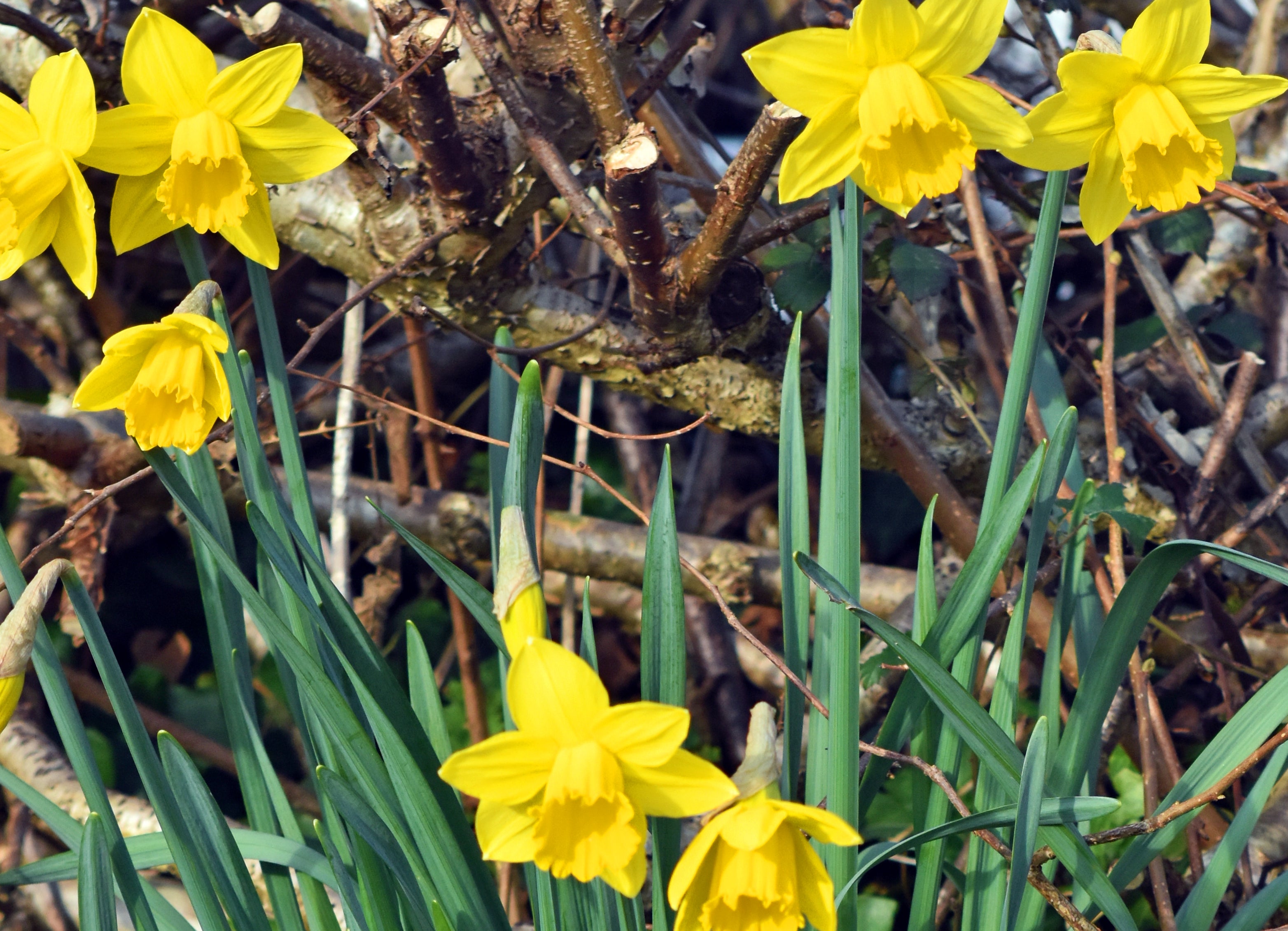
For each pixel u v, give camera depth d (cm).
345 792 97
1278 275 168
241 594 96
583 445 173
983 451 150
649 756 91
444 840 98
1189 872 126
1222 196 138
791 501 105
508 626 93
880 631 97
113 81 130
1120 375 144
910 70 94
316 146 97
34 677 169
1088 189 97
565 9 106
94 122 94
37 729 165
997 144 96
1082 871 98
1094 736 102
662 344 121
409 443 167
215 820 99
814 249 124
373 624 170
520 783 91
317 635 102
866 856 100
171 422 95
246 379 104
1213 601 131
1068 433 102
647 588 100
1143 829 99
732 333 124
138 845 104
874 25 94
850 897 100
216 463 152
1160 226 140
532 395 97
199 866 99
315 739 105
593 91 108
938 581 167
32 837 158
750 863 91
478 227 118
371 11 127
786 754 104
